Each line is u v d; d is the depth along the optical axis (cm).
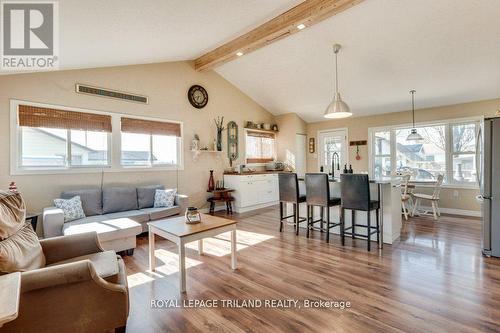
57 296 146
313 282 249
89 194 389
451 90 504
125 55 401
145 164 498
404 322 185
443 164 572
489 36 356
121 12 250
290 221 484
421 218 506
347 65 482
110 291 163
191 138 564
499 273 260
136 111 478
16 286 107
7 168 350
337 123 732
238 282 251
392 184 362
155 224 277
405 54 422
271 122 771
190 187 562
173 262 303
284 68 541
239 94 674
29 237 191
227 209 589
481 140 321
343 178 352
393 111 634
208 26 365
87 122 419
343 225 359
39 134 381
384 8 346
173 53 467
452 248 335
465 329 176
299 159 765
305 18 352
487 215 306
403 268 277
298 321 190
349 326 183
